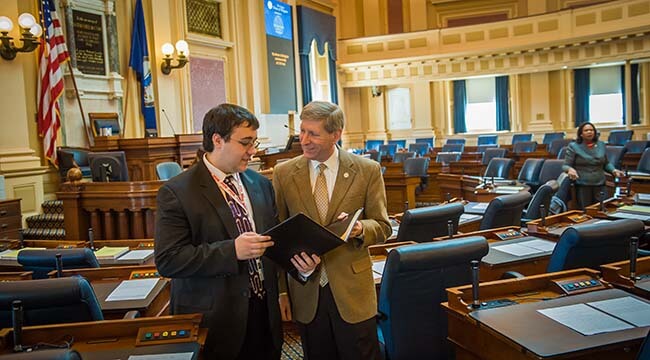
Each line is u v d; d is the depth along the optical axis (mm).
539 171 6793
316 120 2102
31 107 7051
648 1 10828
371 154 11305
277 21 12195
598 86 15094
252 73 11500
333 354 2191
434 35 13938
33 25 6297
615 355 1814
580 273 2314
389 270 2277
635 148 9742
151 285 2631
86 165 7195
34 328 1824
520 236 3592
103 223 4926
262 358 2055
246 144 1902
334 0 15336
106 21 8180
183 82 9742
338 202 2150
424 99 16062
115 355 1703
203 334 1829
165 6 9125
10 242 3838
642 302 2035
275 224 2082
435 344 2393
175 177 1930
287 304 2260
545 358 1638
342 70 15203
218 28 10844
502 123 15938
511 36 13016
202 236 1882
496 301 2156
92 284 2697
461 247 2334
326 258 2137
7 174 6258
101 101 8125
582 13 11969
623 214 4020
